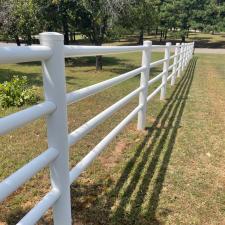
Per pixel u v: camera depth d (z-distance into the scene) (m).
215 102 8.20
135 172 3.85
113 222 2.88
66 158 2.09
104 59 22.84
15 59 1.51
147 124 5.85
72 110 6.71
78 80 12.15
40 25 16.89
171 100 8.15
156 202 3.24
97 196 3.28
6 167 3.83
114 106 3.58
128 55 26.88
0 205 3.05
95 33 16.33
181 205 3.22
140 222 2.91
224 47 45.66
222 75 14.48
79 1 15.01
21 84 7.38
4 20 17.06
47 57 1.84
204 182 3.72
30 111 1.69
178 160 4.29
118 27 16.44
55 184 2.10
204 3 47.25
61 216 2.18
